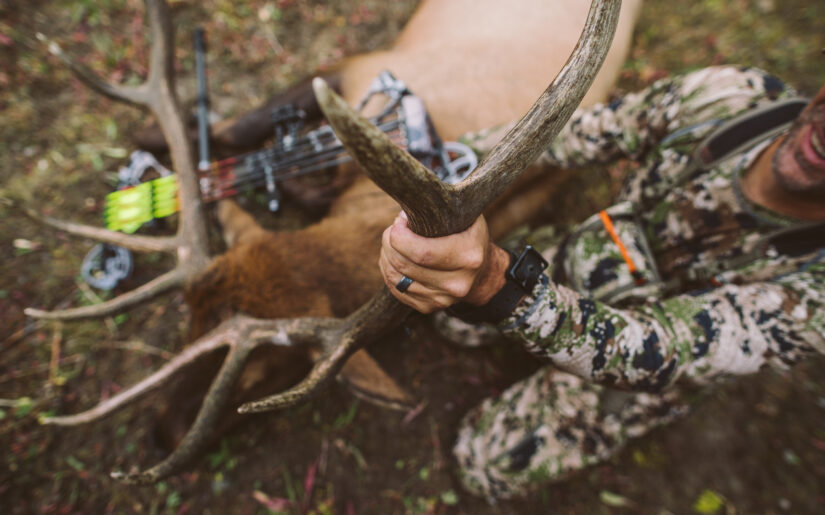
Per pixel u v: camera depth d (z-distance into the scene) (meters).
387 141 0.51
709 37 2.86
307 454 2.03
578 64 0.68
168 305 2.15
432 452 2.10
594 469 2.14
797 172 0.94
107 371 2.06
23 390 2.00
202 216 1.58
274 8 2.66
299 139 1.72
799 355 1.00
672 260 1.27
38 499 1.88
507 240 1.91
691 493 2.16
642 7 2.88
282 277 1.43
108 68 2.46
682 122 1.20
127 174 2.21
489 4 2.14
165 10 1.74
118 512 1.90
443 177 1.50
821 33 2.87
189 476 1.94
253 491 1.97
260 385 1.53
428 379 2.18
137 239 1.53
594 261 1.36
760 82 1.15
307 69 2.64
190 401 1.56
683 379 1.05
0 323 2.06
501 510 2.06
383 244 0.80
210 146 2.20
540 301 0.93
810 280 1.01
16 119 2.30
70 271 2.16
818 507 2.18
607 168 2.51
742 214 1.10
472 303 0.93
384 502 2.02
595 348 0.97
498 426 1.82
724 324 1.03
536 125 0.68
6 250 2.15
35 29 2.44
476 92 1.83
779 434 2.26
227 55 2.57
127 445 1.97
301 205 1.97
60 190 2.25
